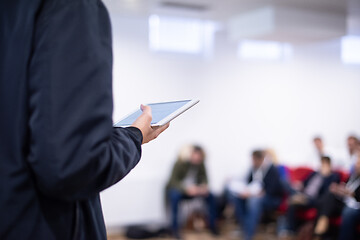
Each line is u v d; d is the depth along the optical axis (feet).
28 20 2.02
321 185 17.52
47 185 1.90
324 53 23.86
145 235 18.08
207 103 21.12
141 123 2.41
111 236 18.29
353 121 24.57
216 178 21.08
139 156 2.33
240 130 21.79
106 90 2.03
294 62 23.15
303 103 23.31
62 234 2.10
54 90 1.91
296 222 17.98
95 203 2.35
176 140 20.44
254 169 18.79
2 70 2.02
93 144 1.92
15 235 1.97
